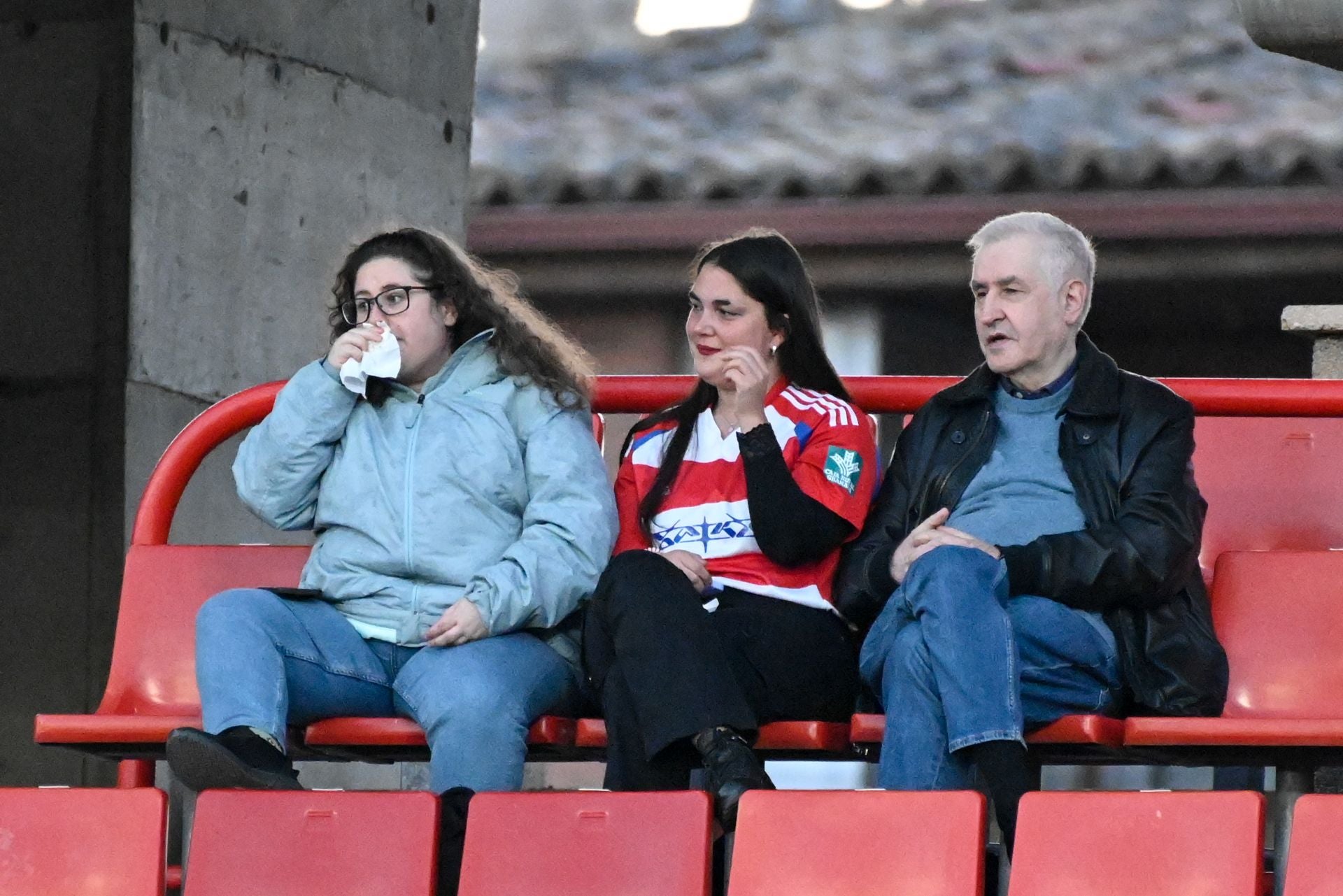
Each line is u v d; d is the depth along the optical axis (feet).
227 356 76.64
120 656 61.46
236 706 52.80
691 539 57.06
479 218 133.59
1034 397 57.62
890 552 55.31
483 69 155.74
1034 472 56.85
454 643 54.70
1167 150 127.13
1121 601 54.08
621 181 135.74
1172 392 57.16
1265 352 122.93
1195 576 55.77
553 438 57.98
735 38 155.33
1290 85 135.33
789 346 59.00
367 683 55.88
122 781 60.64
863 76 145.69
